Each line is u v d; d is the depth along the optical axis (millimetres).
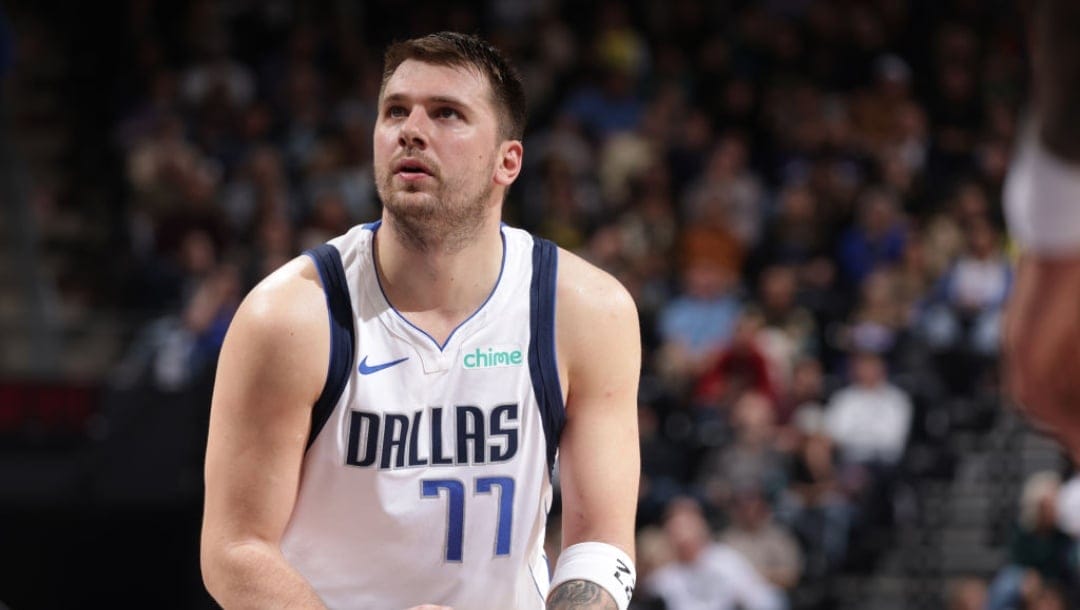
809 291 37562
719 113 46000
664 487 32219
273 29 46000
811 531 31297
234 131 42562
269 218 37969
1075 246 4977
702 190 41500
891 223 39812
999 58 47281
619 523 9992
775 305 35938
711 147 44781
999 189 42219
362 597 9867
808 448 32000
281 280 9672
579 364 10000
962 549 33906
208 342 32438
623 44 46500
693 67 47875
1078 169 4922
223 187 41000
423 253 9664
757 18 48250
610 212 41125
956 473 34844
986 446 34844
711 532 31234
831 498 31719
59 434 32438
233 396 9539
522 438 9852
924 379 34125
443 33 9805
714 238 39875
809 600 30578
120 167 42688
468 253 9750
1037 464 34594
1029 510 29781
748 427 31719
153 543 37406
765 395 33031
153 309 37375
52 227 41500
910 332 35188
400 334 9695
